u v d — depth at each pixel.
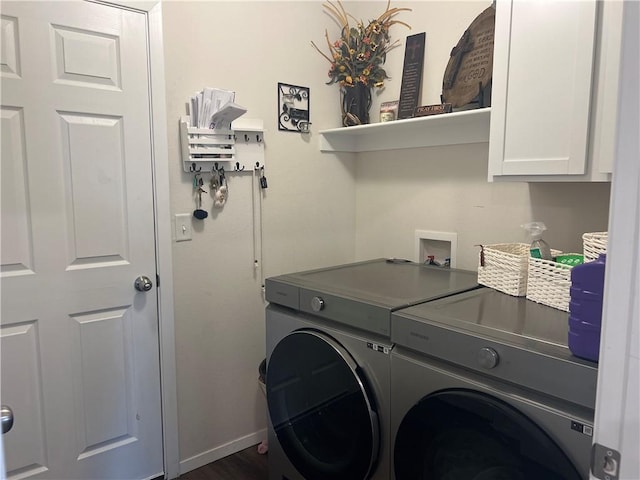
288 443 1.83
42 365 1.76
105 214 1.84
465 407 1.22
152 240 1.97
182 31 1.99
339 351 1.56
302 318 1.76
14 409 1.72
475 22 2.01
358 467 1.53
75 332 1.82
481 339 1.20
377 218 2.59
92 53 1.76
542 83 1.51
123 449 1.98
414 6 2.29
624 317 0.57
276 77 2.29
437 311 1.42
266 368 2.01
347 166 2.64
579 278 1.04
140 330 1.98
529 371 1.11
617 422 0.58
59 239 1.76
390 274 2.00
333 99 2.54
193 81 2.04
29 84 1.65
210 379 2.21
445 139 2.22
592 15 1.37
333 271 2.08
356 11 2.58
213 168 2.12
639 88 0.54
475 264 2.16
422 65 2.27
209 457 2.24
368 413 1.47
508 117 1.62
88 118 1.78
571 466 1.05
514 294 1.59
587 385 1.01
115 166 1.85
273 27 2.27
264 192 2.30
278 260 2.39
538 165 1.54
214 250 2.17
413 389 1.37
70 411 1.83
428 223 2.34
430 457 1.34
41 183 1.70
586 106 1.41
